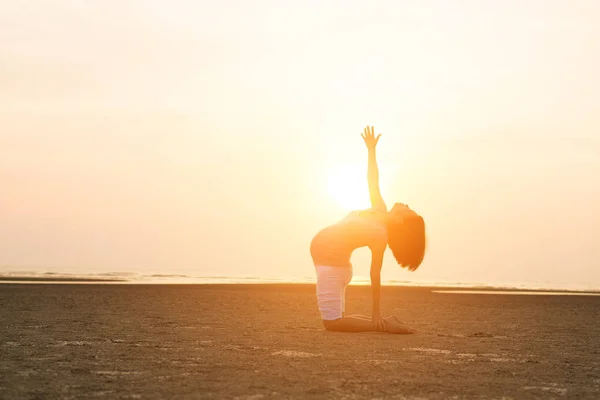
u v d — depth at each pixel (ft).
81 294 51.26
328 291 24.58
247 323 28.37
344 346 20.13
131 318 30.01
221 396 12.31
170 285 79.71
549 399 12.78
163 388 13.08
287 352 18.62
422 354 18.81
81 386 13.28
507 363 17.67
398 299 56.34
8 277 113.60
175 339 21.74
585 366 17.60
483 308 45.70
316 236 24.98
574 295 88.99
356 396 12.47
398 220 23.90
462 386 13.88
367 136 25.35
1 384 13.44
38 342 20.51
